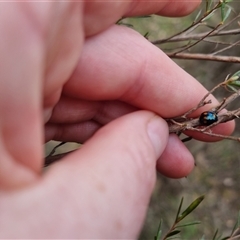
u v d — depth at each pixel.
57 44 0.11
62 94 0.14
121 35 0.13
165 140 0.13
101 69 0.13
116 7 0.12
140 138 0.12
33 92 0.09
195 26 0.17
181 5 0.14
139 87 0.14
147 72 0.14
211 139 0.15
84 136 0.16
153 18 0.32
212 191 0.34
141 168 0.11
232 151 0.33
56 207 0.10
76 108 0.15
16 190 0.10
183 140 0.16
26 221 0.10
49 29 0.10
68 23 0.11
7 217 0.10
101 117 0.15
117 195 0.10
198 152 0.34
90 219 0.10
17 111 0.10
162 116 0.14
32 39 0.09
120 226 0.10
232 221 0.32
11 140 0.10
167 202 0.33
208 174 0.34
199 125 0.14
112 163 0.11
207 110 0.14
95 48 0.13
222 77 0.31
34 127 0.10
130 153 0.11
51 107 0.13
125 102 0.15
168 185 0.34
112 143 0.11
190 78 0.14
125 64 0.13
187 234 0.31
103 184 0.10
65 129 0.16
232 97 0.14
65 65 0.11
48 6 0.09
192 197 0.34
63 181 0.10
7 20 0.09
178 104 0.14
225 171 0.34
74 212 0.10
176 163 0.16
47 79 0.11
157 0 0.13
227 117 0.13
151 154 0.12
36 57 0.09
